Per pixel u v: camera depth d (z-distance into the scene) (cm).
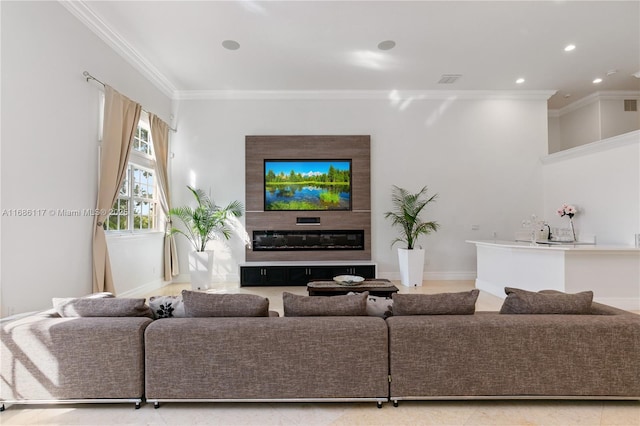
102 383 186
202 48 427
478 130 588
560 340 185
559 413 184
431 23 377
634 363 184
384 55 450
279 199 574
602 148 475
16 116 272
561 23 378
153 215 518
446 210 586
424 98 584
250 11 351
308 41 413
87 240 354
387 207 585
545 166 588
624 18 368
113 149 382
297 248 576
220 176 575
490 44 424
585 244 456
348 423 177
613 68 496
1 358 186
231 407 192
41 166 296
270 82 538
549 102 643
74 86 335
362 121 584
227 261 572
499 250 467
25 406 192
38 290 292
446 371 186
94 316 201
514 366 185
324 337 186
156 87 514
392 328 187
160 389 187
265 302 203
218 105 575
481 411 187
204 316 202
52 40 307
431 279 585
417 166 586
